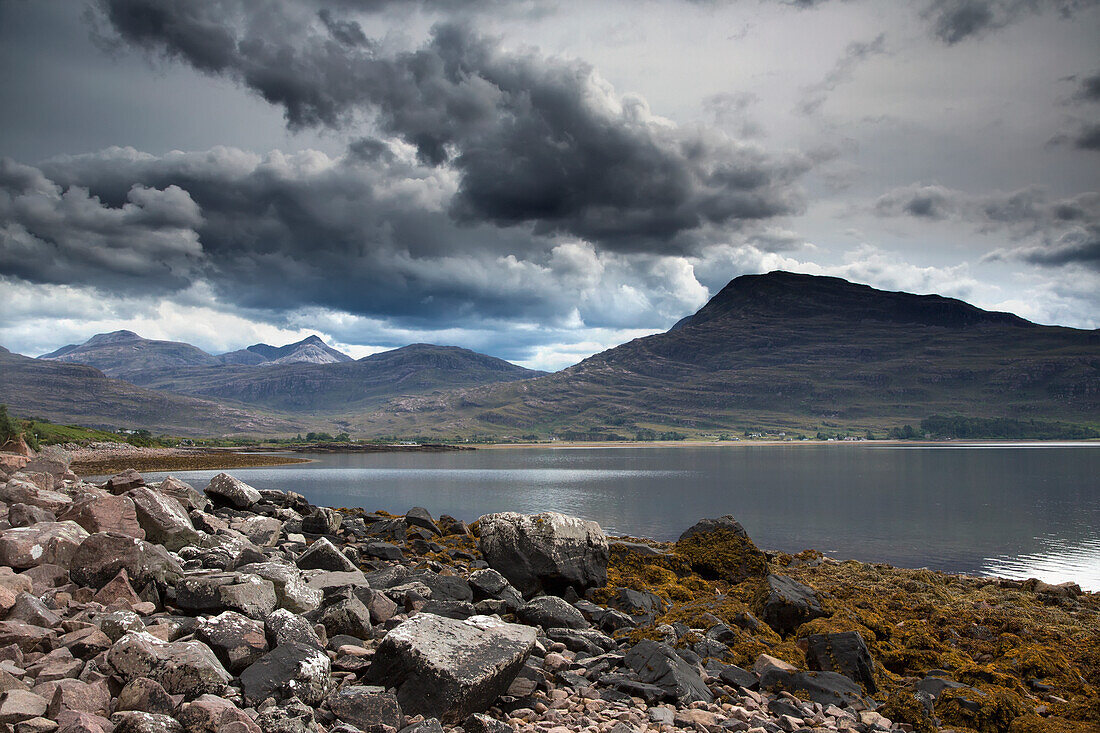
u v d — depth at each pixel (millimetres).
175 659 9328
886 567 34156
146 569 12891
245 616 11898
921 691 14281
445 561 23391
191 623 11422
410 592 16391
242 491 25859
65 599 12055
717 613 18438
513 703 11516
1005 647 19062
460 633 11344
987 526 88812
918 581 30875
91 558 13039
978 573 57531
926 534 81125
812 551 37031
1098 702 14586
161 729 8070
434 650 10570
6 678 8703
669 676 12852
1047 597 29281
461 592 17469
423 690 10133
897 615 22766
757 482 175500
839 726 12508
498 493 137375
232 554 16953
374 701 9711
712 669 14570
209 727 8297
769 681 14312
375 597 14984
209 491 25812
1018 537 78875
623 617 17250
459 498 124688
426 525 28500
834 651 15555
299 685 9820
